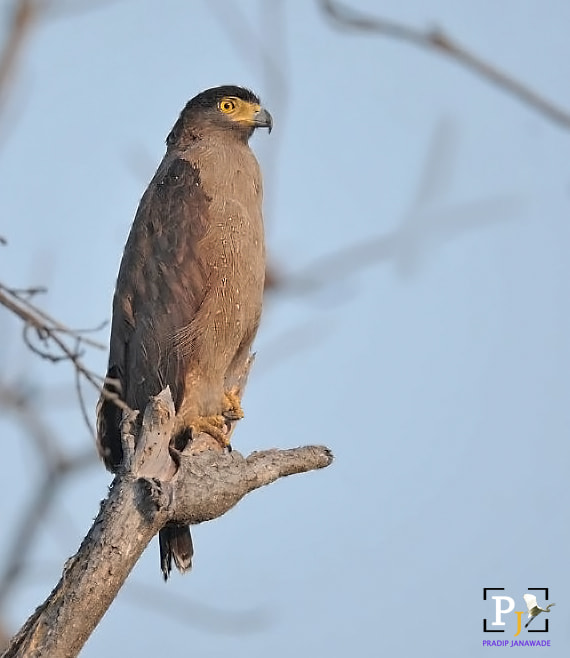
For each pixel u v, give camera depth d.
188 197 12.60
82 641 8.11
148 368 12.27
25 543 11.68
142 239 12.64
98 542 8.22
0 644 9.01
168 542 10.82
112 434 11.55
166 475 8.66
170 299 12.28
